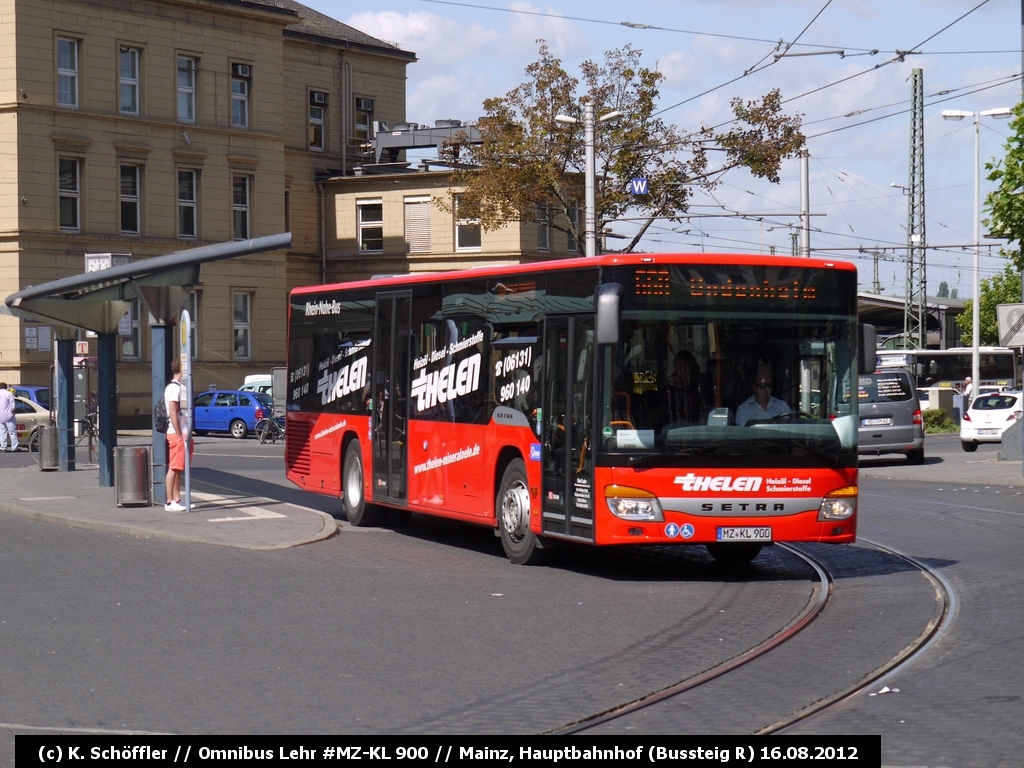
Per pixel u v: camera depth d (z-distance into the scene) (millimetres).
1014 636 9539
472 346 14992
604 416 12422
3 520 18078
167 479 18422
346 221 57875
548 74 40219
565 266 13219
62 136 46531
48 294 20984
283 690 7938
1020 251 22812
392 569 13641
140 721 7172
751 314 12609
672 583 12680
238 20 52562
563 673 8453
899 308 60281
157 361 19219
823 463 12594
